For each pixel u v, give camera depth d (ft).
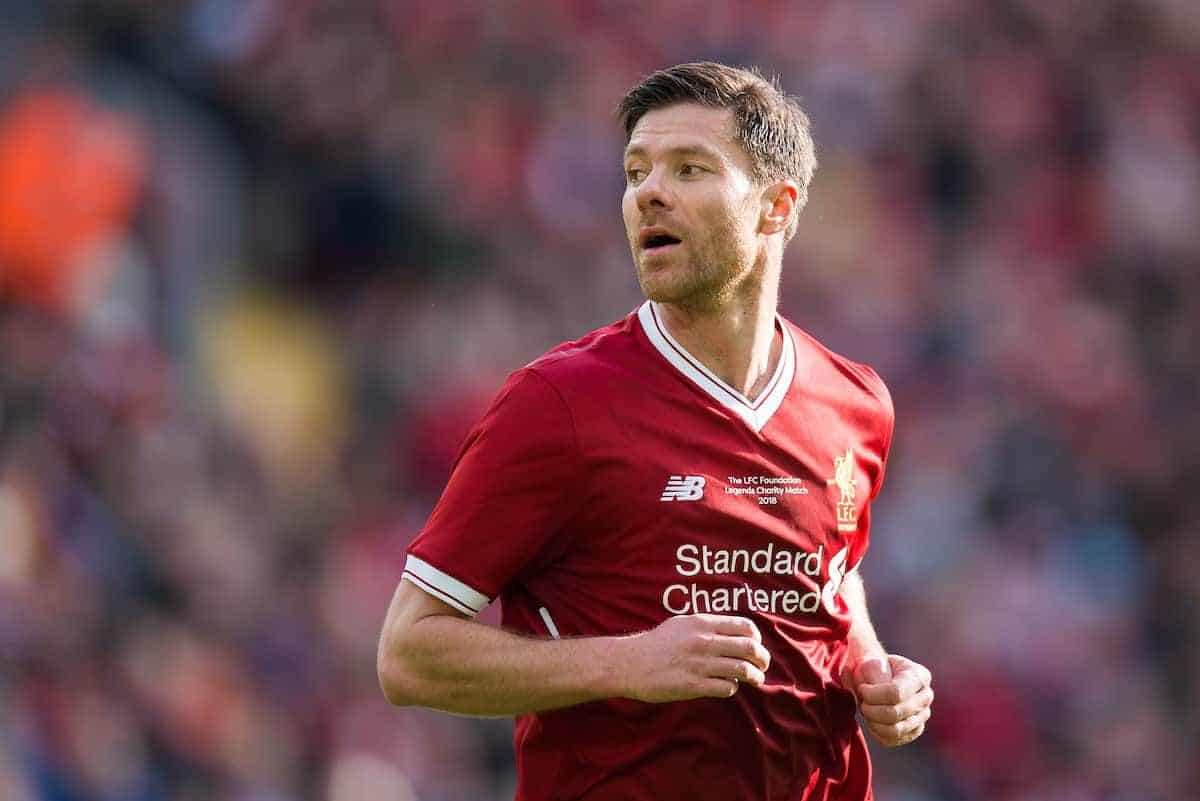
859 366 46.19
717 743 42.11
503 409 41.98
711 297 42.88
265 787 111.96
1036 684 148.77
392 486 143.13
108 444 122.52
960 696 143.74
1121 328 192.44
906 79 197.57
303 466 144.15
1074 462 172.45
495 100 169.07
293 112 161.99
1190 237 206.59
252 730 114.21
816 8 196.95
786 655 42.91
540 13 175.11
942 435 165.48
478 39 170.91
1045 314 186.70
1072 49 209.26
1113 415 179.83
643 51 183.42
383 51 166.61
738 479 42.60
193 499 124.98
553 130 170.50
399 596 42.14
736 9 190.70
